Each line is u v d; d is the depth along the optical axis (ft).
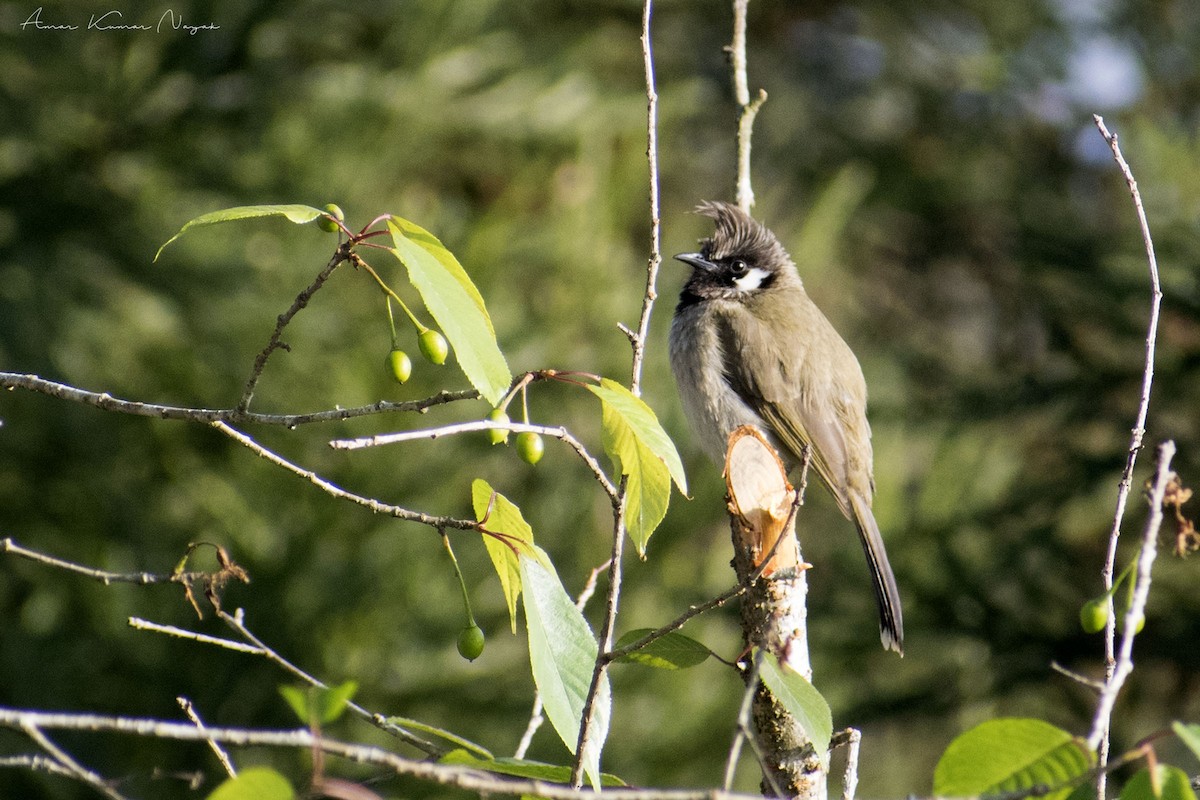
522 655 37.06
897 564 41.09
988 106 60.13
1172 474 13.84
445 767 12.69
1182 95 54.95
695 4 59.31
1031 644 40.68
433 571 36.27
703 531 42.63
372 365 37.19
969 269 61.21
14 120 39.34
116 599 36.47
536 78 45.16
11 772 34.30
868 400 45.88
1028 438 44.60
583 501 38.22
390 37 43.34
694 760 36.55
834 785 41.04
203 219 13.62
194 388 39.09
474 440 37.09
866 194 58.49
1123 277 40.81
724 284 32.83
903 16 61.11
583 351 39.88
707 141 60.44
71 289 39.37
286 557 35.83
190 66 40.68
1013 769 13.00
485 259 39.63
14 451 38.73
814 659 40.86
